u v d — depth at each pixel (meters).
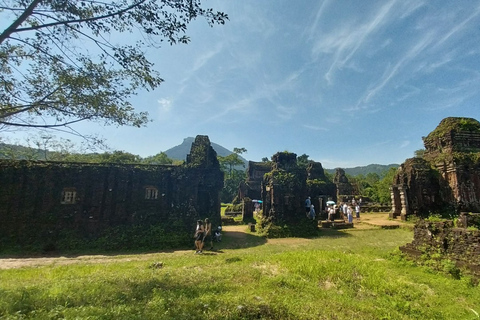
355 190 48.22
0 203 15.46
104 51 6.99
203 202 19.34
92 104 7.30
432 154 27.89
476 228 9.60
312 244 15.43
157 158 57.75
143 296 5.86
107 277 7.46
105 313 4.69
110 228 16.28
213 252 13.77
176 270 8.63
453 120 27.20
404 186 25.39
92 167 17.53
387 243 15.23
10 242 14.70
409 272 9.30
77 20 6.21
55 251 14.36
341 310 5.62
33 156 24.83
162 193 18.42
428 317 5.64
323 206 29.48
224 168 69.38
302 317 5.05
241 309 5.14
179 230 16.59
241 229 22.31
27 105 6.75
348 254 11.30
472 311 5.75
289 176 20.84
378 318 5.33
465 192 23.41
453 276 8.56
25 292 5.67
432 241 10.12
